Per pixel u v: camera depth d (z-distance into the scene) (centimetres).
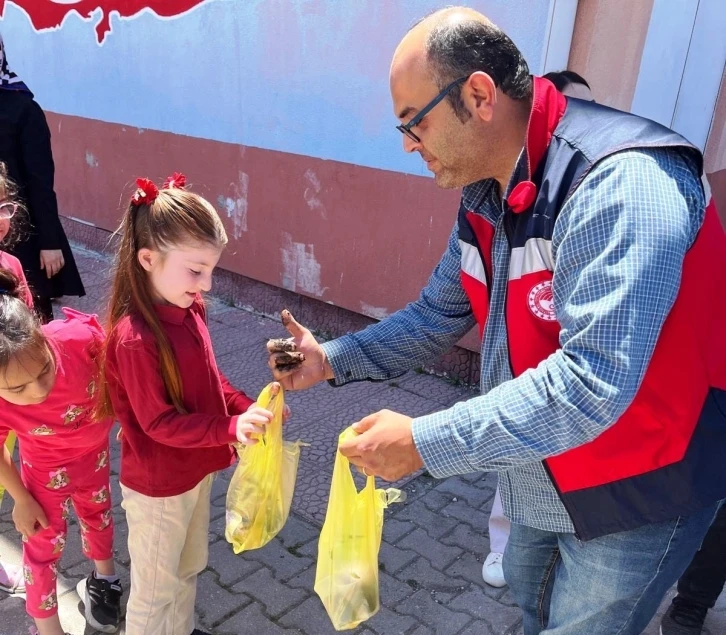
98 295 552
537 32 322
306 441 347
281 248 481
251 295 523
